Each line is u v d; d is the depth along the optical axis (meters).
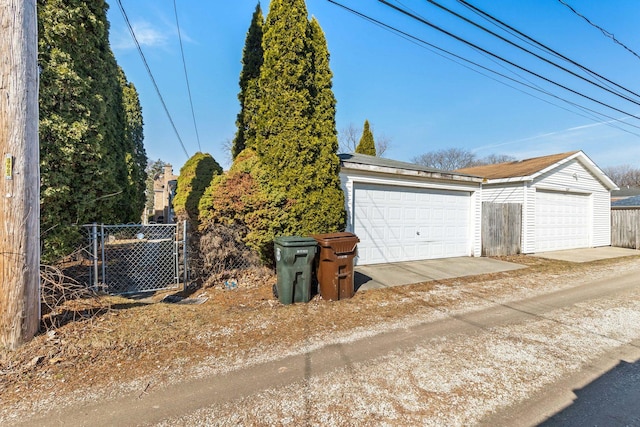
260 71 7.30
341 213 6.73
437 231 9.49
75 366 2.87
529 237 11.38
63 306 3.73
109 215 5.61
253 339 3.59
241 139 8.52
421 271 7.60
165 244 6.03
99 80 5.15
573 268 8.59
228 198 5.76
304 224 6.29
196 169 7.43
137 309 4.11
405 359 3.19
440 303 5.16
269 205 5.99
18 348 2.97
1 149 2.94
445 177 9.25
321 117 6.73
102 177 5.05
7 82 2.94
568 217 13.06
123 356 3.08
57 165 4.49
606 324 4.28
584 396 2.60
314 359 3.16
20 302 3.00
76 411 2.30
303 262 4.89
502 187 12.12
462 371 2.97
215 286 5.68
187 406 2.38
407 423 2.23
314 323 4.12
